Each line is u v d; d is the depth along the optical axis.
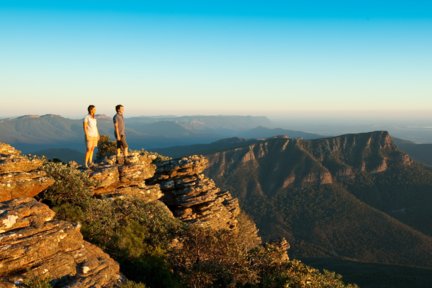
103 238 16.36
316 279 22.78
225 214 36.72
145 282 15.69
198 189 34.72
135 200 22.14
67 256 12.80
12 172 14.41
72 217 16.16
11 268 11.38
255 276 19.30
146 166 27.27
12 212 12.52
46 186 15.30
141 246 17.64
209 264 18.50
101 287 12.80
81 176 19.12
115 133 24.69
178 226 21.16
